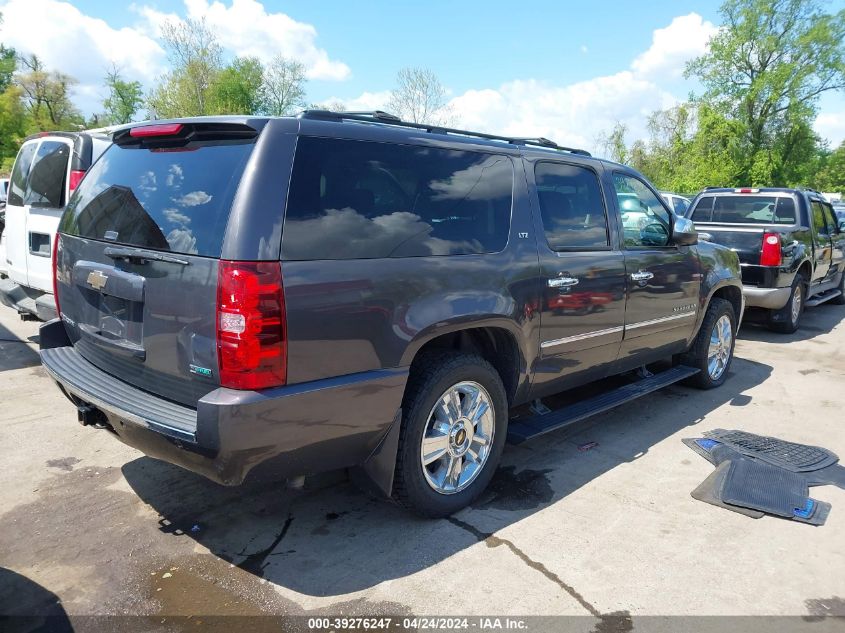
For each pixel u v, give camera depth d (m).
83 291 3.19
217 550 2.96
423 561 2.91
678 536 3.17
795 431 4.71
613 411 5.07
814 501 3.56
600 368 4.27
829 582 2.82
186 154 2.81
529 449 4.27
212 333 2.43
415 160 3.08
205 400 2.39
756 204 8.83
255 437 2.43
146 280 2.69
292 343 2.48
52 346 3.45
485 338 3.58
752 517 3.38
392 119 3.27
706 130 41.44
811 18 38.69
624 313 4.25
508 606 2.60
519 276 3.43
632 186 4.57
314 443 2.64
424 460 3.12
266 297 2.40
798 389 5.82
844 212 21.17
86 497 3.43
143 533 3.09
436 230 3.07
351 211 2.74
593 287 3.95
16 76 56.69
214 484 3.62
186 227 2.59
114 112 53.31
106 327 3.01
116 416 2.67
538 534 3.16
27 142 6.15
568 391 5.39
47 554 2.90
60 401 4.89
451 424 3.22
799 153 41.41
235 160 2.59
